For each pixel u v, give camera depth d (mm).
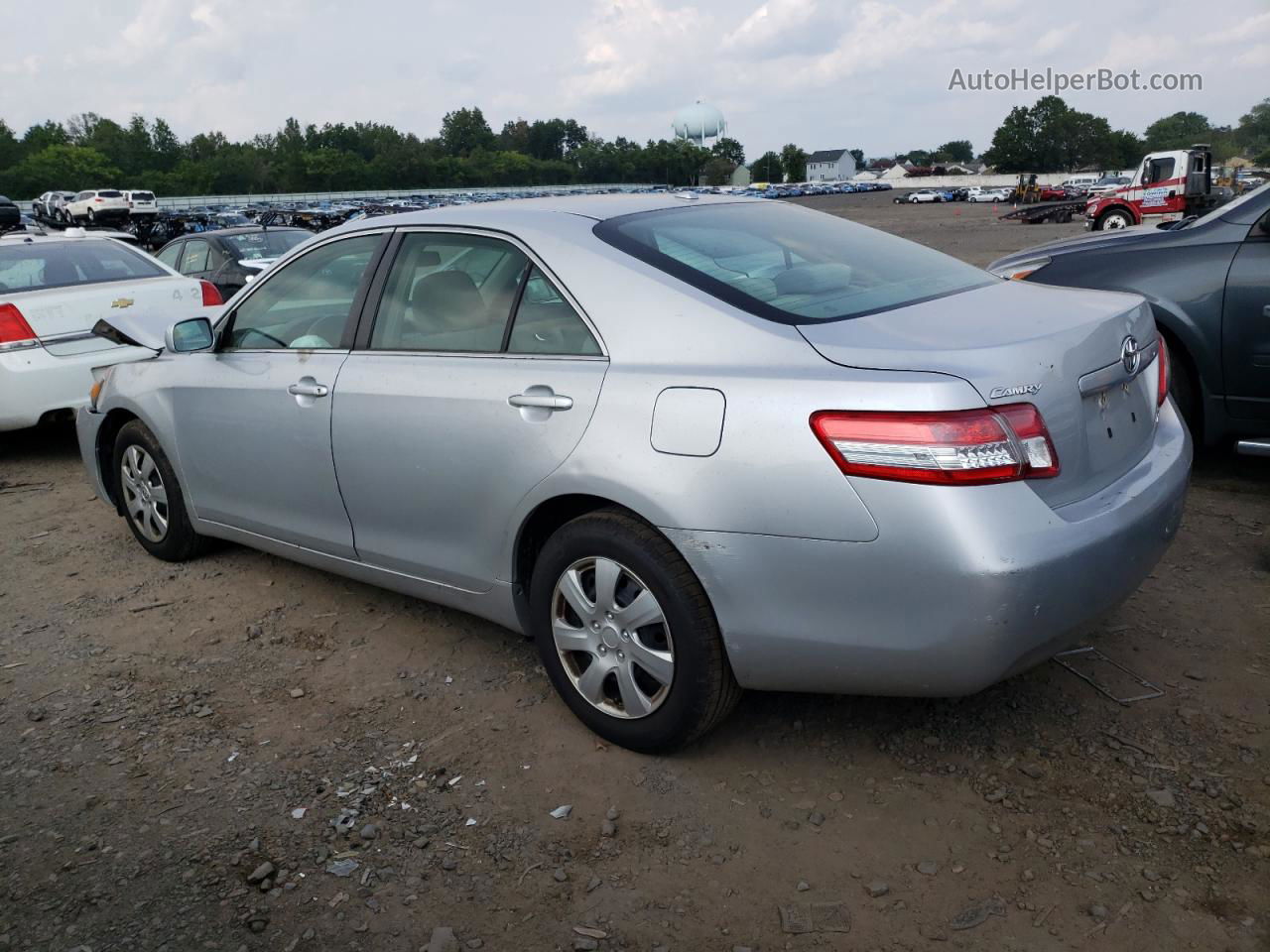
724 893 2428
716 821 2693
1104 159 121500
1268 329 4746
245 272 11094
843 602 2486
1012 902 2340
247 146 135625
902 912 2332
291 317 3904
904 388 2377
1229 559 4145
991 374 2402
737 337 2688
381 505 3520
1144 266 5137
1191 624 3611
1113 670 3320
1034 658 2525
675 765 2953
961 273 3381
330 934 2357
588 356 2928
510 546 3135
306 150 149125
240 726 3307
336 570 3924
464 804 2820
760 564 2559
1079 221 39938
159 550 4793
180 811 2850
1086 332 2707
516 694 3416
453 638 3877
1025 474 2402
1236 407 4934
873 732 3051
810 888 2430
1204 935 2209
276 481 3926
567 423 2889
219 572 4660
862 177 166625
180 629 4078
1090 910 2297
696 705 2777
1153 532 2721
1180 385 5105
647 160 167875
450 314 3334
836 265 3186
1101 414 2752
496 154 157250
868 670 2531
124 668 3756
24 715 3441
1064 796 2701
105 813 2855
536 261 3113
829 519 2447
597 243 3051
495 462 3080
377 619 4078
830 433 2432
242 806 2861
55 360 6566
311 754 3119
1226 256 4883
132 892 2525
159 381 4438
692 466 2623
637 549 2762
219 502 4293
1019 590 2342
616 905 2408
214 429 4137
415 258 3504
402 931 2357
